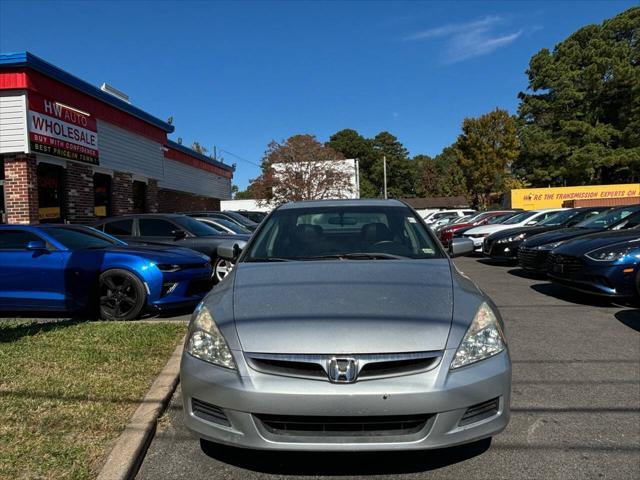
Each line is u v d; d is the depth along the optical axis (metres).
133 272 6.73
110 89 16.91
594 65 41.53
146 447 3.32
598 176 45.81
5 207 11.91
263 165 37.16
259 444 2.68
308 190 34.25
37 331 5.84
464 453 3.25
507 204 36.59
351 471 3.05
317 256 3.99
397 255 3.99
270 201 35.69
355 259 3.91
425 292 3.16
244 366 2.74
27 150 11.63
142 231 10.20
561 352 5.38
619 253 7.39
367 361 2.67
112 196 16.31
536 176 43.72
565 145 42.09
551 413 3.85
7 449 3.07
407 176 85.69
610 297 7.57
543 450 3.28
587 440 3.41
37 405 3.71
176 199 24.98
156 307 6.79
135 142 17.50
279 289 3.24
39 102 12.09
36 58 11.68
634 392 4.25
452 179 73.56
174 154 23.59
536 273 11.77
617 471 3.01
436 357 2.73
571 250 7.95
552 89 43.78
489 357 2.85
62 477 2.79
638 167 41.38
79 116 13.86
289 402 2.63
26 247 6.99
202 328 3.01
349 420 2.66
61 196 13.51
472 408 2.76
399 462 3.15
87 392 3.97
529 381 4.52
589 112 43.22
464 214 29.48
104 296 6.84
